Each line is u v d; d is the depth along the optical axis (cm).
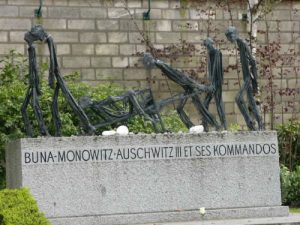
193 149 1395
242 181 1417
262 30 2419
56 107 1404
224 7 2369
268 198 1428
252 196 1420
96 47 2259
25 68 2098
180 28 2333
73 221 1312
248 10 2392
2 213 1194
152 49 2286
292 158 2261
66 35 2238
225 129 1492
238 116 2373
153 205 1362
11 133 1878
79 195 1327
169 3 2330
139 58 2288
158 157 1373
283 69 2430
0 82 2030
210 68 1495
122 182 1350
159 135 1379
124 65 2278
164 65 1481
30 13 2209
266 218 1385
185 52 2322
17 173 1340
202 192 1392
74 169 1329
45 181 1315
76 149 1334
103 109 1442
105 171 1344
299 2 2459
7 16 2192
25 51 2189
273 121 2361
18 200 1212
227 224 1304
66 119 1844
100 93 2017
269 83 2350
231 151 1416
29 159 1311
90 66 2250
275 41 2430
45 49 2189
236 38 1509
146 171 1364
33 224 1198
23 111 1402
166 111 2216
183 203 1379
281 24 2445
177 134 1389
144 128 1862
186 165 1388
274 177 1435
